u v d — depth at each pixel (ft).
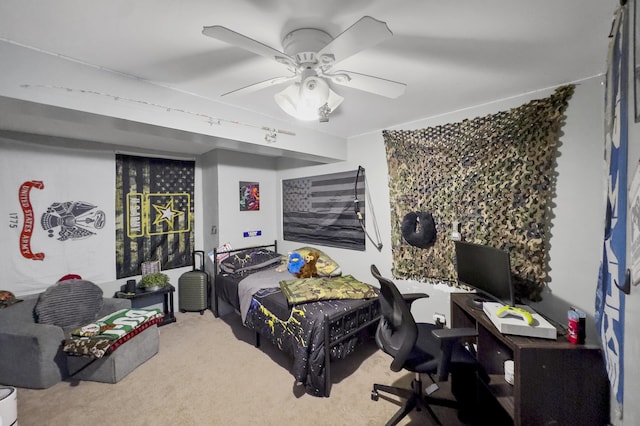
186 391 6.73
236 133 7.18
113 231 10.53
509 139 6.72
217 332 10.04
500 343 6.02
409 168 8.66
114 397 6.53
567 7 3.59
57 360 7.14
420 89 6.28
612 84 3.23
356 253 10.53
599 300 3.65
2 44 4.12
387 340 5.75
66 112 4.91
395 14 3.69
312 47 4.00
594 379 4.43
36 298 8.25
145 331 8.17
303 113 4.97
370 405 6.20
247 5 3.45
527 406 4.48
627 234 2.61
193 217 12.76
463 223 7.54
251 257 11.66
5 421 4.81
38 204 9.03
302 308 7.23
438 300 8.20
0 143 8.43
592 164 5.79
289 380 7.16
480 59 4.98
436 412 6.00
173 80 5.63
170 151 12.04
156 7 3.46
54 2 3.33
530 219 6.43
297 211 12.89
